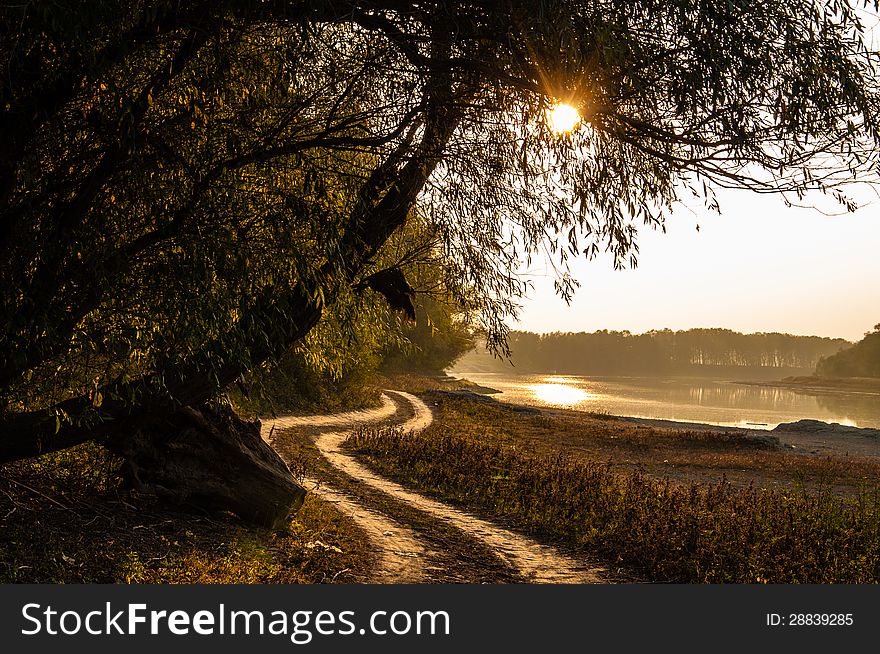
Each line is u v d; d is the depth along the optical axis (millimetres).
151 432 9086
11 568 6012
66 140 5031
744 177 4758
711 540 9977
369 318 6992
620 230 5473
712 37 4293
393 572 8859
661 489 14750
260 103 5195
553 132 5156
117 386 6180
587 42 4332
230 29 4828
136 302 5203
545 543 11430
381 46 5176
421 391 54125
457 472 17062
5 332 5066
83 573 6375
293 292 6219
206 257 4930
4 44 4352
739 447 30391
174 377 6688
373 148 5570
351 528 11141
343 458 19719
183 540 8156
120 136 4625
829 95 4527
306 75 5234
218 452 9469
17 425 6523
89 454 9617
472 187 5816
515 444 27422
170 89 5062
